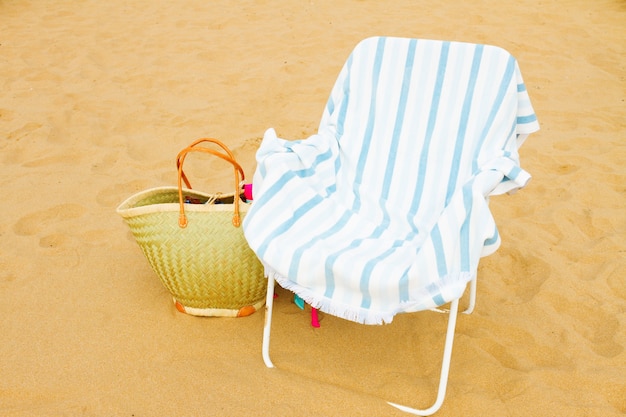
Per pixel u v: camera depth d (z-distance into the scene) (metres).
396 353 2.23
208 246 2.16
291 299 2.49
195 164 3.70
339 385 2.08
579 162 3.75
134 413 1.93
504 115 2.32
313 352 2.21
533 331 2.35
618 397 2.03
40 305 2.42
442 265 1.83
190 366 2.12
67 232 2.96
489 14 6.57
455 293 1.77
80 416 1.91
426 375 2.13
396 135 2.46
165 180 3.51
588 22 6.32
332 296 1.91
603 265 2.75
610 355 2.22
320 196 2.20
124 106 4.47
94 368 2.11
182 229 2.15
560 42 5.79
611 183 3.50
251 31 6.09
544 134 4.13
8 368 2.09
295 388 2.03
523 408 1.98
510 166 2.09
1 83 4.83
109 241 2.89
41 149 3.83
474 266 1.83
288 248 1.90
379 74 2.50
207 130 4.14
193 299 2.30
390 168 2.43
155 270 2.29
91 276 2.61
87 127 4.12
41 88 4.75
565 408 1.98
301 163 2.24
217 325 2.33
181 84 4.88
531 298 2.56
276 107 4.51
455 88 2.42
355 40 5.81
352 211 2.29
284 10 6.75
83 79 4.93
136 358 2.15
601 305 2.49
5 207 3.15
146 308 2.41
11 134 3.99
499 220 3.18
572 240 2.99
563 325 2.39
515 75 2.34
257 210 1.97
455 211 1.90
